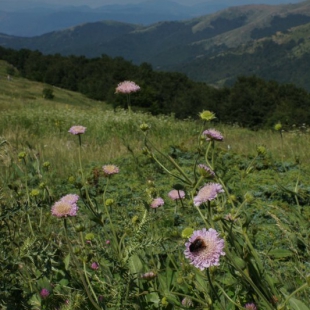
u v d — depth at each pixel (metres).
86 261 2.36
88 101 100.19
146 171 7.59
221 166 2.46
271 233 4.20
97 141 13.16
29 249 2.30
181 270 2.41
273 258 3.48
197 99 101.00
